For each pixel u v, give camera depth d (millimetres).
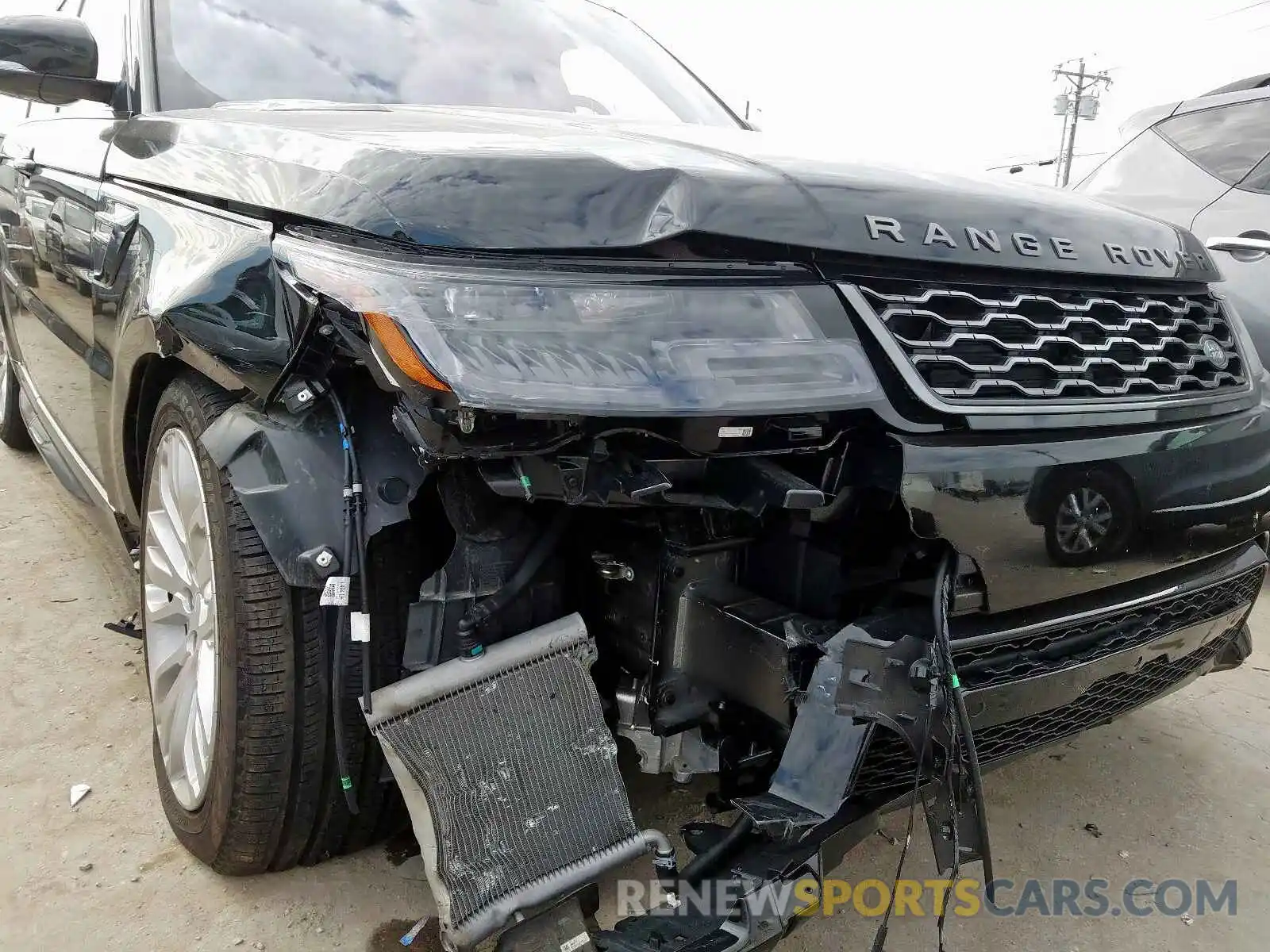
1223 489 1808
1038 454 1517
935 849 1390
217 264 1615
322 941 1746
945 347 1521
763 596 1670
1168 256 1942
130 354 2010
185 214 1864
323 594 1440
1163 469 1684
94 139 2523
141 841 1991
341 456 1482
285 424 1516
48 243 2791
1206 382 1905
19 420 4375
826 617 1572
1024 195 1857
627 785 2197
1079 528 1572
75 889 1844
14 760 2254
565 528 1554
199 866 1919
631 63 3072
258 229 1602
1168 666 2002
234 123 1899
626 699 1638
